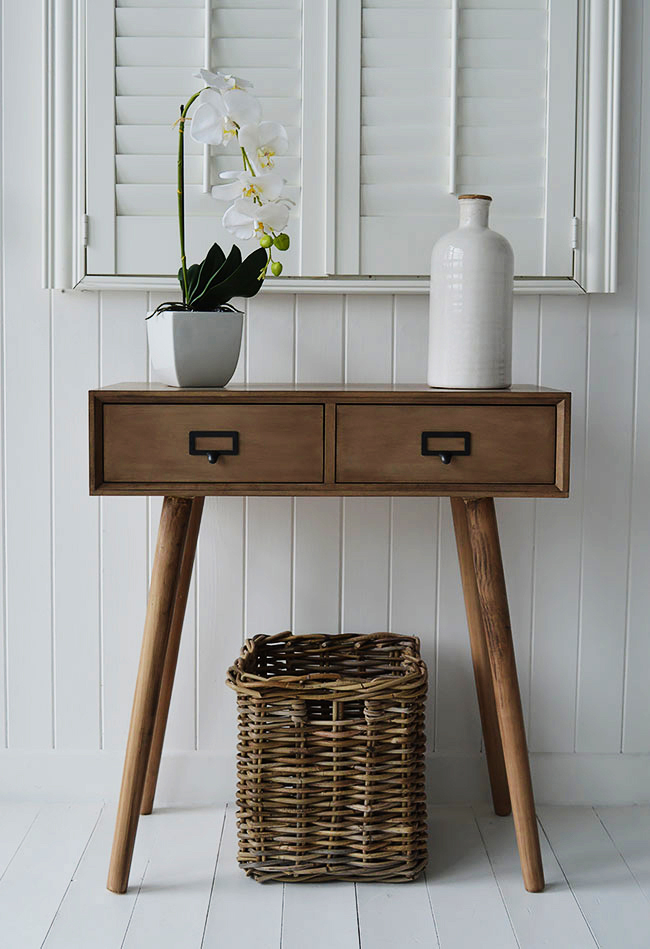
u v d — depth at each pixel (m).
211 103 1.64
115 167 1.91
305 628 2.02
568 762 2.04
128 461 1.56
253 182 1.64
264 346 1.97
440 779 2.04
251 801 1.69
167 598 1.63
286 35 1.90
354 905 1.64
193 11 1.89
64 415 1.98
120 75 1.90
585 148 1.92
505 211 1.94
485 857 1.81
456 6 1.88
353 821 1.70
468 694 2.03
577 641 2.03
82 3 1.89
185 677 2.02
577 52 1.91
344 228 1.92
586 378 1.99
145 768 1.66
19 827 1.91
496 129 1.92
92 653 2.02
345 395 1.57
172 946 1.51
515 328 1.97
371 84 1.91
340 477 1.58
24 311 1.96
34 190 1.94
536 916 1.61
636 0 1.92
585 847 1.85
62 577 2.00
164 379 1.70
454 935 1.55
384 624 2.03
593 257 1.93
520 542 2.02
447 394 1.57
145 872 1.74
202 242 1.92
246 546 2.00
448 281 1.66
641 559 2.02
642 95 1.94
